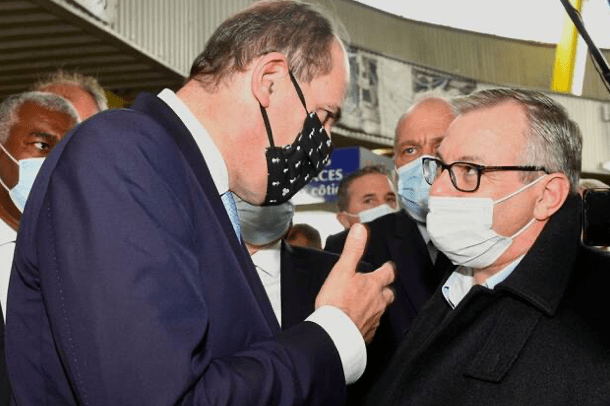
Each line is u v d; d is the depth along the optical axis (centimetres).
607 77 201
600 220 166
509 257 171
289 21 137
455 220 169
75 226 110
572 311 154
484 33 1722
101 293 106
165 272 110
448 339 165
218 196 131
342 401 123
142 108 133
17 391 126
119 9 707
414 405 162
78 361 107
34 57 754
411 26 1557
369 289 135
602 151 1684
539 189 168
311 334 123
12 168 218
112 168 113
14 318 127
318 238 469
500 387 154
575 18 204
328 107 140
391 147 1324
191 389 108
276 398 114
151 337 105
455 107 181
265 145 135
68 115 228
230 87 134
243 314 126
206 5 841
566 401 146
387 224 281
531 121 169
